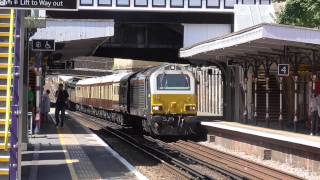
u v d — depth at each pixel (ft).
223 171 58.70
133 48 152.76
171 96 99.09
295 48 82.38
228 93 122.52
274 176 54.24
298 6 97.45
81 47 129.49
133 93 111.86
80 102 201.05
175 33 148.66
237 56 104.47
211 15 135.85
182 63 176.14
